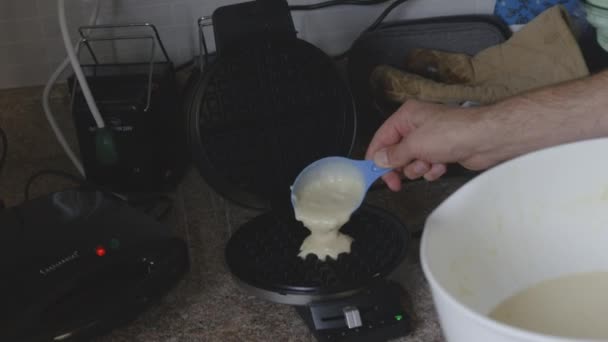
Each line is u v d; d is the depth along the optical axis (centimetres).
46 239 92
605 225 81
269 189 111
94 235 93
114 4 132
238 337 93
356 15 137
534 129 85
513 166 77
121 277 93
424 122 92
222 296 100
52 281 87
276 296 90
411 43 135
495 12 138
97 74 123
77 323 86
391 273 92
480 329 59
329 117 113
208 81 106
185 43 137
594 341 54
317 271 94
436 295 64
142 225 96
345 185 97
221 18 110
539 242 80
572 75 127
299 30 137
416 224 112
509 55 130
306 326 94
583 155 78
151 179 121
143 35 135
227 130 108
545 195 79
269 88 110
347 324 90
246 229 104
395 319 91
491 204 77
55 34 134
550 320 77
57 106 134
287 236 103
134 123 116
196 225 115
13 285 86
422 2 138
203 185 127
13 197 125
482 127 86
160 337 93
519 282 80
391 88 127
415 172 97
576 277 81
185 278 104
